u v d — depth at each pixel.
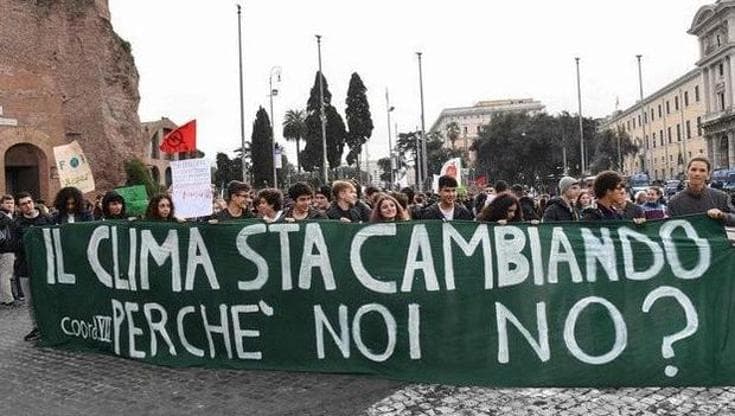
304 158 79.56
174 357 6.41
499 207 6.15
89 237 6.97
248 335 6.11
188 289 6.33
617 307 5.16
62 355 7.09
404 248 5.62
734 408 4.77
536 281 5.31
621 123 119.19
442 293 5.50
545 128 74.00
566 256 5.29
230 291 6.16
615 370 5.12
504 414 4.86
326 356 5.85
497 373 5.33
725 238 5.06
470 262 5.46
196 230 6.28
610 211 6.06
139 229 6.58
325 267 5.83
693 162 6.12
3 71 29.30
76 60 33.44
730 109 77.56
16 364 6.82
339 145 75.88
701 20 84.50
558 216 7.92
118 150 34.94
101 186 33.66
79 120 33.34
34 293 7.44
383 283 5.65
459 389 5.46
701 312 5.02
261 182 82.62
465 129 158.25
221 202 15.02
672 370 5.03
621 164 86.19
